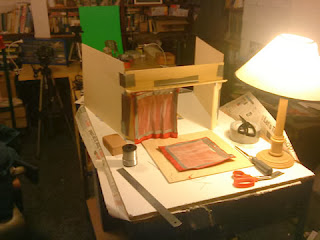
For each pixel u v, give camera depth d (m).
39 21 3.41
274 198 1.25
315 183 1.73
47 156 2.97
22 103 3.23
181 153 1.38
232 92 2.27
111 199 1.16
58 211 2.27
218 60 1.54
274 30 2.13
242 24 2.52
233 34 2.69
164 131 1.51
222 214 1.18
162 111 1.48
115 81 1.44
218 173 1.26
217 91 1.55
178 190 1.17
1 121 3.18
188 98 1.97
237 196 1.16
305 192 1.29
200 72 1.47
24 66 3.24
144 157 1.38
